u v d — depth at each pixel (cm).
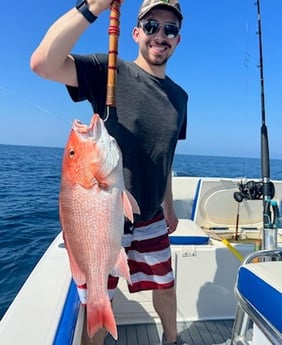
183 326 249
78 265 129
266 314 121
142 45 177
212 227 353
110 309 128
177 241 261
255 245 258
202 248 254
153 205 186
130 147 168
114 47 137
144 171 175
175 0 172
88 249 129
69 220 128
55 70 140
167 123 179
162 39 173
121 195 132
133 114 168
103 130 131
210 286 256
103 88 160
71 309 151
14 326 133
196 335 240
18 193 1192
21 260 543
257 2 253
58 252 218
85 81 155
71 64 150
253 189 284
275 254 160
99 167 129
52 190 1277
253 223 365
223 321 255
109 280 169
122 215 133
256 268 134
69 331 133
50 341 125
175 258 252
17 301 153
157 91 178
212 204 352
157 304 209
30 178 1633
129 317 249
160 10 170
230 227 356
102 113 163
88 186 128
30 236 677
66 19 131
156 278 196
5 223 775
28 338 126
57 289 165
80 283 129
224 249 255
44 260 204
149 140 173
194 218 353
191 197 384
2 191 1227
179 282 254
